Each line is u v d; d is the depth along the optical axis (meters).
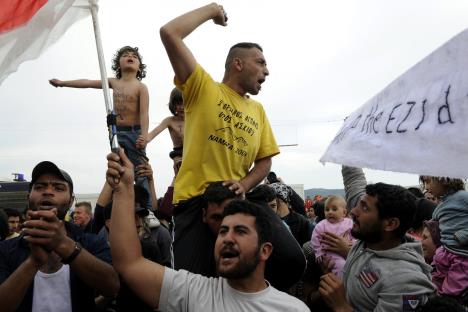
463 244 3.58
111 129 2.69
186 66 2.87
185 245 2.86
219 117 2.94
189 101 2.98
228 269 2.24
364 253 3.02
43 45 2.87
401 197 2.93
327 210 4.71
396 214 2.92
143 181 5.25
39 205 2.75
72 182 2.93
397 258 2.84
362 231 2.98
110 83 5.37
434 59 1.70
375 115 1.93
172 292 2.33
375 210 2.96
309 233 5.28
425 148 1.62
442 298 2.48
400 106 1.80
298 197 6.10
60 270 2.66
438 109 1.62
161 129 5.29
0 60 2.84
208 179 2.93
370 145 1.88
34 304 2.57
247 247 2.26
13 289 2.25
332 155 2.09
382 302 2.71
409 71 1.81
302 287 4.20
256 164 3.29
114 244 2.39
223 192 2.72
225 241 2.28
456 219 3.71
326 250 4.00
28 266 2.29
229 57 3.16
